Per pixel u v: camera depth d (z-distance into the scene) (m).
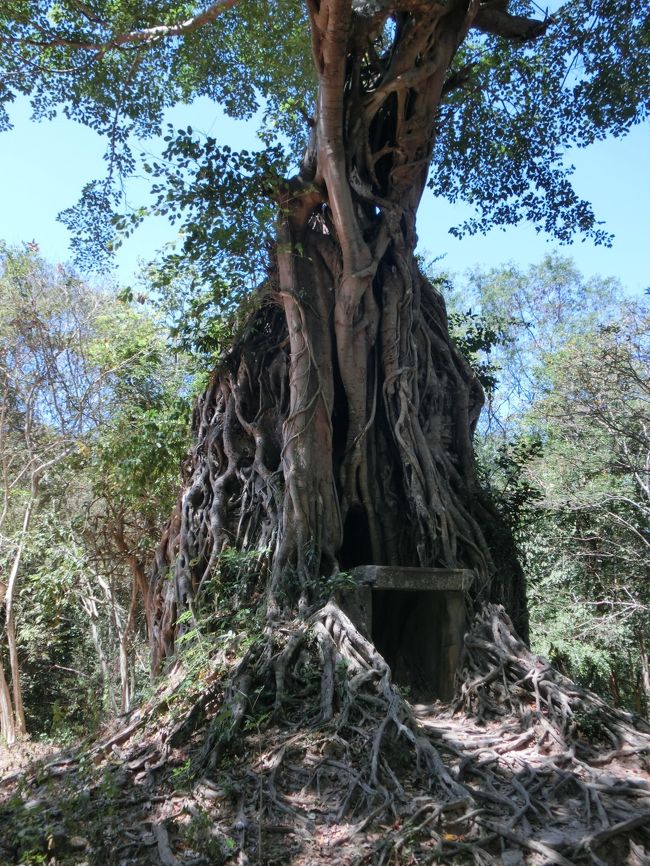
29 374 17.12
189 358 16.50
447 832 5.15
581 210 14.79
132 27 12.15
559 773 5.96
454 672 8.35
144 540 17.86
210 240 9.55
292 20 13.06
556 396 18.34
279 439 10.39
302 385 9.62
